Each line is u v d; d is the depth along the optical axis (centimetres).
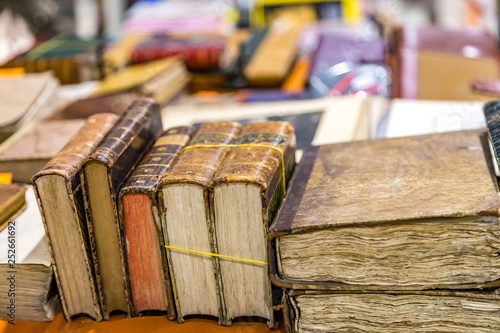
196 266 121
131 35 392
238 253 117
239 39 375
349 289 110
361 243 106
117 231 120
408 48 291
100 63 318
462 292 105
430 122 194
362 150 140
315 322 115
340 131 191
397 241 104
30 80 235
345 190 119
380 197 113
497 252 101
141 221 120
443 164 124
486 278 104
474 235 101
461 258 103
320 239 108
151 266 124
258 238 114
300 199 118
